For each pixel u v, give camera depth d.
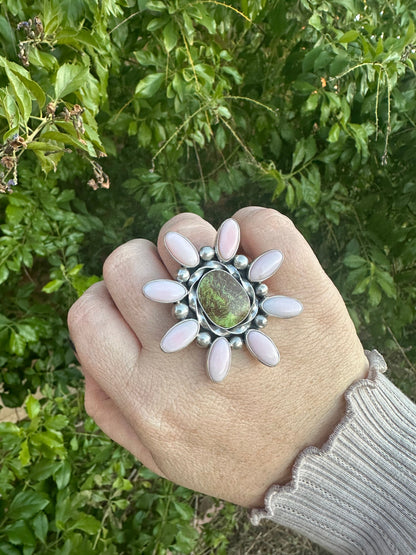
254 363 0.13
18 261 0.23
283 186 0.26
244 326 0.13
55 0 0.15
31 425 0.22
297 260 0.13
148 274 0.13
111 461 0.27
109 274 0.13
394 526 0.14
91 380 0.16
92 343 0.13
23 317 0.26
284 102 0.28
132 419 0.13
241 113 0.29
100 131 0.26
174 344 0.12
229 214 0.35
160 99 0.25
